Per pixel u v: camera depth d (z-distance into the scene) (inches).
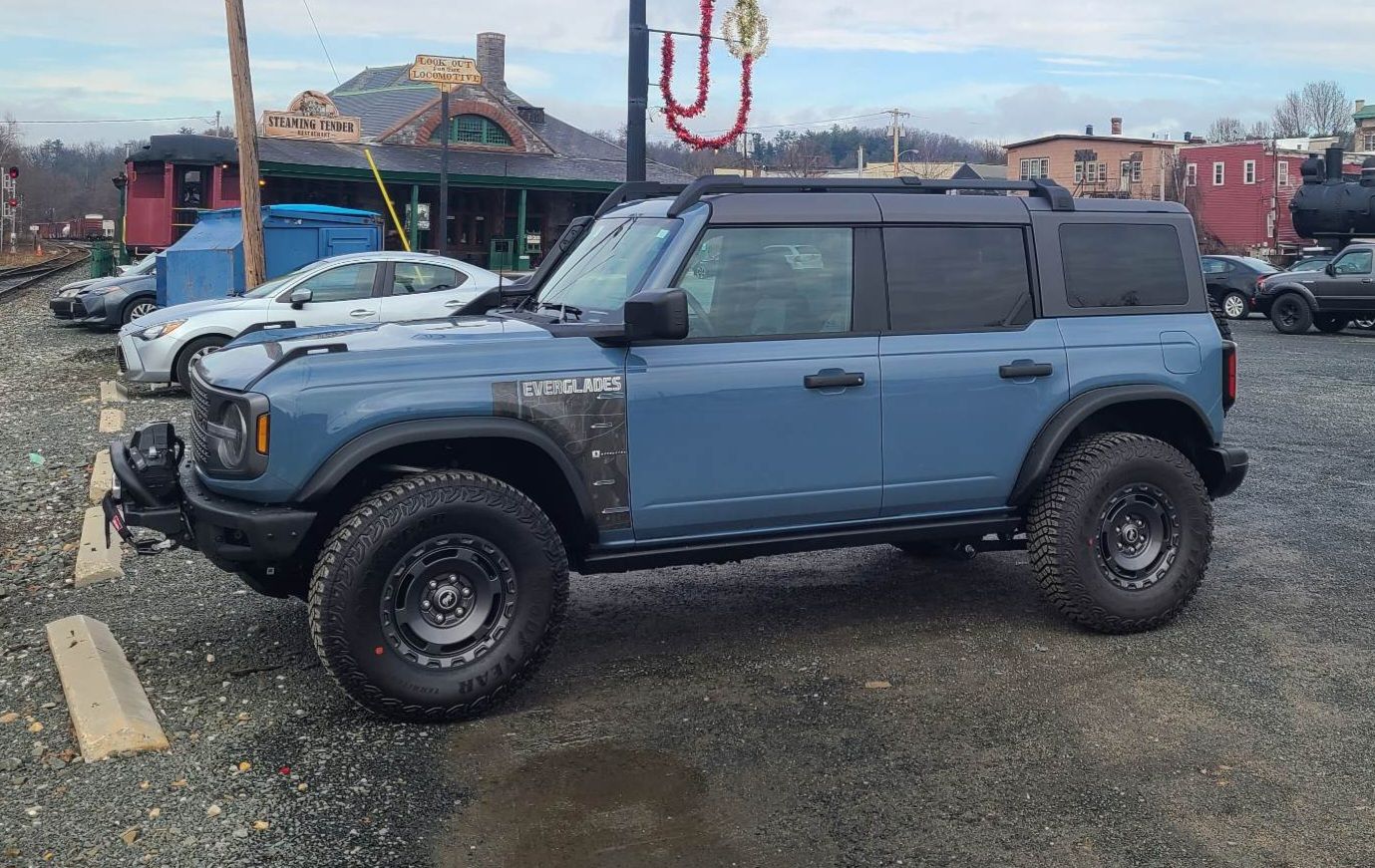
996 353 203.2
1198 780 155.6
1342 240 1066.7
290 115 1143.6
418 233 1143.6
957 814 146.6
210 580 242.2
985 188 210.1
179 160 972.6
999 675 193.0
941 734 169.8
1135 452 207.2
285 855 135.4
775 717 176.2
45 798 148.3
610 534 183.8
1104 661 199.5
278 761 159.6
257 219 585.9
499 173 1154.7
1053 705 180.4
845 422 193.6
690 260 187.2
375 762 159.9
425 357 172.4
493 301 232.5
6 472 347.3
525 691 186.5
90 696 172.4
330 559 164.4
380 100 1374.3
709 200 190.1
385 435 167.5
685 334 173.9
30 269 1766.7
